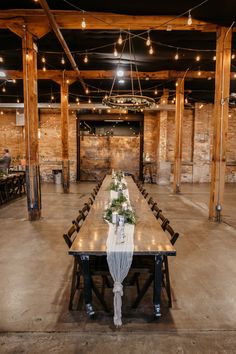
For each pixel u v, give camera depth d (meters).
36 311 2.36
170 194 8.83
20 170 10.48
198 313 2.34
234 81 8.76
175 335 2.06
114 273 2.12
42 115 12.10
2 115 12.02
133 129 14.47
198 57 6.32
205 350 1.91
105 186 5.82
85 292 2.22
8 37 5.76
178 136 8.91
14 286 2.79
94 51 6.47
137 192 5.04
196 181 12.09
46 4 3.97
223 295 2.65
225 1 4.23
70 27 4.97
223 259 3.53
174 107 10.70
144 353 1.88
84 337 2.03
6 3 4.59
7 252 3.72
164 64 7.48
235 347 1.94
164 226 2.85
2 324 2.18
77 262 2.45
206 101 11.54
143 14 4.78
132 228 2.67
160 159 11.42
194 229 4.89
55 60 7.19
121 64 7.53
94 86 9.72
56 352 1.88
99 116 12.37
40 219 5.48
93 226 2.74
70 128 12.20
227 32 5.05
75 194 8.70
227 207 6.85
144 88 10.10
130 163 12.75
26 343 1.97
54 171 11.98
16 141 12.10
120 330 2.11
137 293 2.66
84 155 12.73
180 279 2.97
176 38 5.82
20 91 10.20
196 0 4.24
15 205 6.94
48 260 3.45
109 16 4.84
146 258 2.67
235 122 12.08
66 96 8.53
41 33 5.06
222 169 5.37
